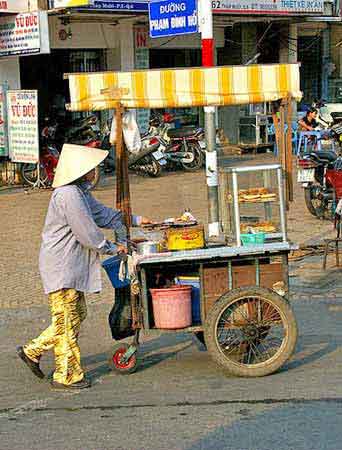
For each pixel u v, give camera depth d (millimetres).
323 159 12055
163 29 8375
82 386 5930
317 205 12344
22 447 4855
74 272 5773
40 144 16828
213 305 5949
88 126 17344
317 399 5520
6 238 11539
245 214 6426
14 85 16203
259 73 6496
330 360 6457
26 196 14945
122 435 4988
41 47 14398
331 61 24016
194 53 21203
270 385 5852
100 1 15367
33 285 9164
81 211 5676
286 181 6836
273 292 5977
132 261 5883
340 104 21312
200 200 14141
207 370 6301
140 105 6195
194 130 18266
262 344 6160
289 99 6605
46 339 6012
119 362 6242
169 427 5086
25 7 14781
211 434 4938
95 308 8281
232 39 21844
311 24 22172
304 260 9977
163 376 6184
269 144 21109
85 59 19078
